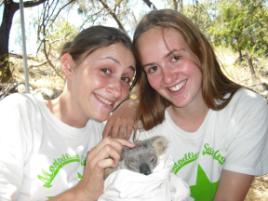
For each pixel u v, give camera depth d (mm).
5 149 528
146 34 647
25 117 576
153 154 611
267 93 1482
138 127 729
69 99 632
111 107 611
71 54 622
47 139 601
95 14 1673
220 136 681
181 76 651
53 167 593
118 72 598
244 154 651
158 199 545
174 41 639
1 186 511
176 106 683
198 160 694
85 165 610
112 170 614
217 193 662
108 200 553
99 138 703
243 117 660
